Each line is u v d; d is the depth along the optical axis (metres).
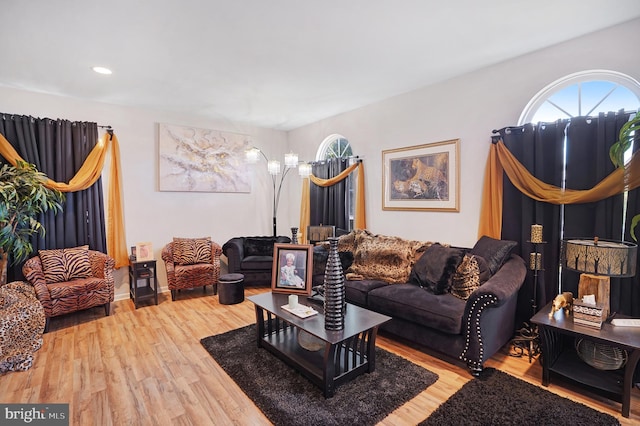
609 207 2.53
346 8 2.20
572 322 2.21
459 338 2.44
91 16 2.23
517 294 2.89
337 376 2.22
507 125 3.13
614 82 2.62
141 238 4.46
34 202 3.37
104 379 2.36
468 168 3.41
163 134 4.58
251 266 4.75
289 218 5.95
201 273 4.32
